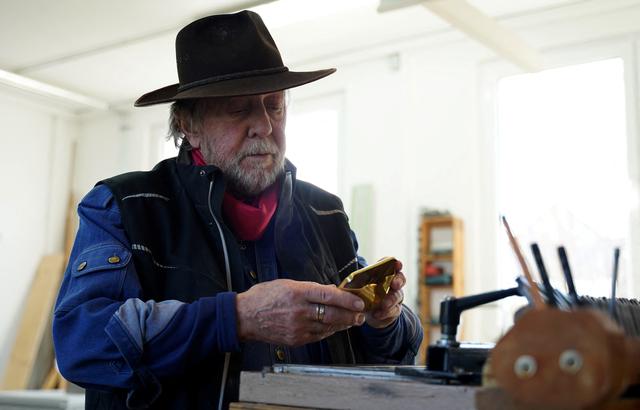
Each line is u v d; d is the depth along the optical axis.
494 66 4.88
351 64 5.45
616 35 4.45
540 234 4.51
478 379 0.77
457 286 4.68
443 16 3.69
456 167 4.92
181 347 1.11
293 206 1.54
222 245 1.35
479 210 4.80
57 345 1.18
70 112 6.80
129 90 6.28
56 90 6.13
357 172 5.30
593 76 4.51
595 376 0.52
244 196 1.48
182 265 1.30
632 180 4.25
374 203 5.17
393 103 5.22
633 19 4.39
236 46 1.45
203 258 1.32
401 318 1.49
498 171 4.76
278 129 1.49
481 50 4.94
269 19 4.72
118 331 1.11
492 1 4.57
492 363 0.58
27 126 6.56
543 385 0.54
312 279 1.46
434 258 4.83
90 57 5.54
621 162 4.34
